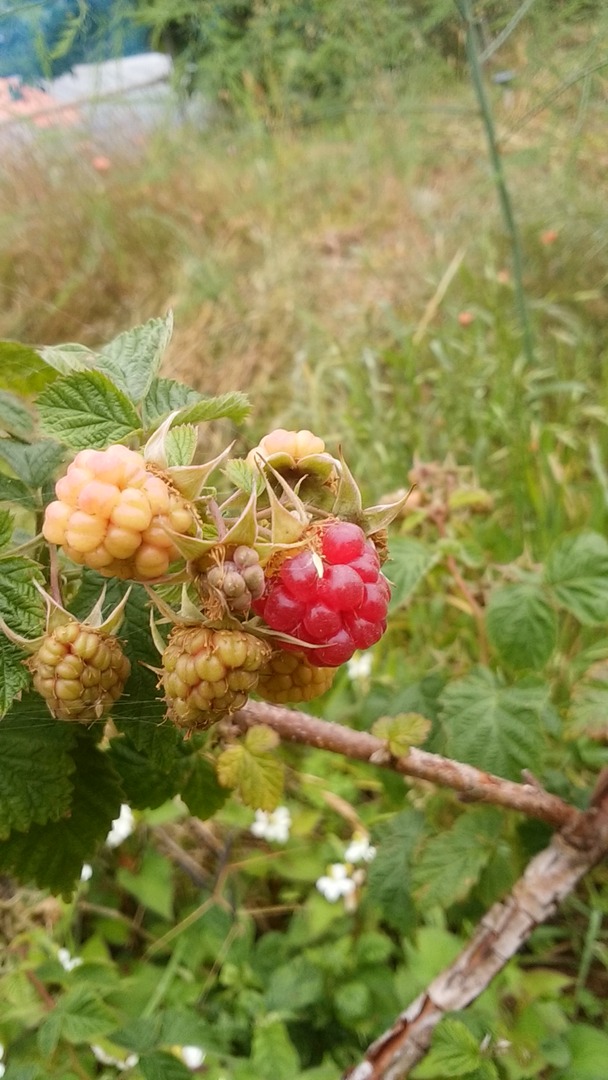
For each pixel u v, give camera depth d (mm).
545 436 387
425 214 628
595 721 191
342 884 273
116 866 287
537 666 212
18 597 120
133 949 285
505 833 233
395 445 425
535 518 393
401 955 268
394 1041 200
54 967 240
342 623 107
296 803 305
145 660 136
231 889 291
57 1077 207
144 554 102
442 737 232
